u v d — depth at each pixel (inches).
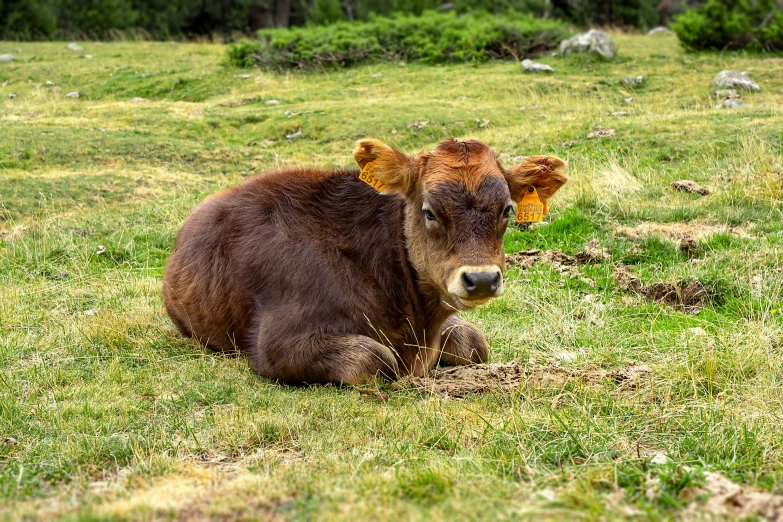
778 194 472.1
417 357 287.6
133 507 170.6
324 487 183.3
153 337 323.3
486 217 255.0
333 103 845.2
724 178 508.7
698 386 268.1
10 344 311.6
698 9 1034.7
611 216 472.7
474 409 246.1
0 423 237.3
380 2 1664.6
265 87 949.2
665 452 215.8
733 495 171.5
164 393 266.1
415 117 759.1
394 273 282.7
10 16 1382.9
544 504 170.9
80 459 212.8
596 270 404.8
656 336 321.7
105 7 1489.9
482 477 189.2
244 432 229.0
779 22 963.3
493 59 1018.7
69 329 326.3
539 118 741.3
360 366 268.1
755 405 247.8
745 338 301.1
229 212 309.4
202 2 1700.3
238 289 296.5
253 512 171.2
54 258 429.7
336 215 292.7
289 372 277.9
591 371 282.7
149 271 415.2
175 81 981.2
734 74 810.2
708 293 371.2
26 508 175.0
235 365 293.4
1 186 535.8
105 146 666.2
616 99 805.2
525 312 358.3
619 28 1509.6
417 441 222.8
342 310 279.3
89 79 1018.1
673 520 163.3
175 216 497.0
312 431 234.1
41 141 667.4
